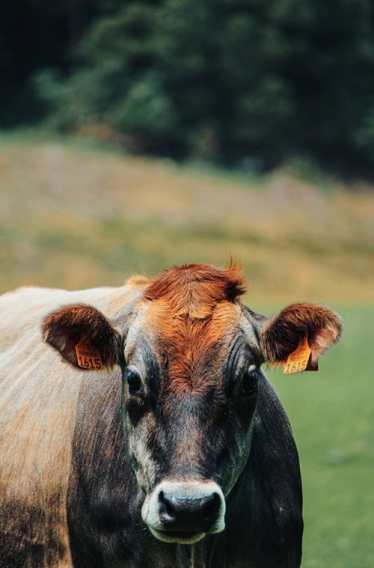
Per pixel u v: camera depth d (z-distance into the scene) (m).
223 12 105.38
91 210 80.75
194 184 91.25
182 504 8.41
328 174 103.94
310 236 85.50
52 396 11.28
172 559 9.81
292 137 106.19
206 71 103.38
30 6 113.62
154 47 104.81
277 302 64.25
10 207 78.50
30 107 108.50
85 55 110.25
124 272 70.50
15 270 68.88
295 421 26.39
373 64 109.94
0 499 11.10
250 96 103.19
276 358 9.67
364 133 107.19
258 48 104.00
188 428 8.88
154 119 101.81
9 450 11.22
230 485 9.20
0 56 111.56
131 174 89.69
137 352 9.33
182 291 9.63
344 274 77.50
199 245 77.69
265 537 10.20
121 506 9.95
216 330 9.35
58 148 93.06
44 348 12.02
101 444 10.29
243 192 92.12
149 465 8.99
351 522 17.62
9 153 88.88
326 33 107.75
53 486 10.71
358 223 92.31
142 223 80.06
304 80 107.94
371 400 29.47
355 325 47.22
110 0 112.12
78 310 9.42
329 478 20.78
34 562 10.88
